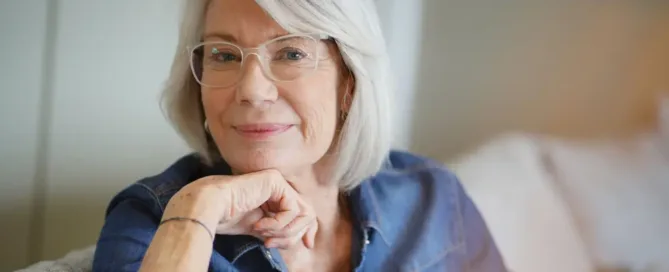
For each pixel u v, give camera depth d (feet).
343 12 3.03
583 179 5.53
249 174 2.88
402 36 6.05
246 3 2.90
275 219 2.91
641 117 6.91
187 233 2.46
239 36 2.93
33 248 4.31
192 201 2.58
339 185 3.57
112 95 4.46
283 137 3.01
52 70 4.20
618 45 6.77
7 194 4.16
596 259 5.27
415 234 3.75
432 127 6.54
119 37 4.42
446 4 6.36
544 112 6.75
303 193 3.36
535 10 6.56
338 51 3.15
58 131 4.29
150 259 2.36
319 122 3.08
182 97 3.34
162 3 4.58
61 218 4.39
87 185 4.46
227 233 2.92
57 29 4.17
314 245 3.47
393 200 3.88
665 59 6.85
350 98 3.27
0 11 3.96
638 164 5.75
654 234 5.31
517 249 4.65
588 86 6.79
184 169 3.45
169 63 4.67
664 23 6.78
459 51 6.47
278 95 2.97
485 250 4.16
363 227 3.52
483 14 6.46
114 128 4.51
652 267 5.20
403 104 6.18
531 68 6.64
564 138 6.41
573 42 6.69
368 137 3.38
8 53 4.03
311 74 3.01
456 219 4.07
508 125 6.70
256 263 3.15
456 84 6.52
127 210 3.07
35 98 4.17
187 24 3.19
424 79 6.43
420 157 4.44
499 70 6.59
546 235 4.90
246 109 2.93
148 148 4.68
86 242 4.52
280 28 2.90
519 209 4.94
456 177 4.39
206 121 3.34
